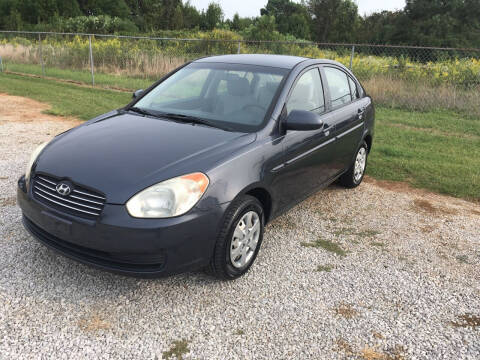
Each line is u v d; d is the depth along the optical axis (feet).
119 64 50.90
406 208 15.48
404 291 10.18
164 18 178.70
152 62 48.57
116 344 7.95
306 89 12.75
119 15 176.14
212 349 7.97
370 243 12.57
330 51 49.93
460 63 39.81
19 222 12.44
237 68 12.99
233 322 8.74
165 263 8.52
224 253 9.43
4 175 16.37
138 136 10.37
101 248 8.40
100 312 8.81
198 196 8.70
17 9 147.84
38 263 10.41
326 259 11.48
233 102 11.81
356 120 15.35
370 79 38.86
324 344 8.28
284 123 11.13
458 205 16.11
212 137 10.31
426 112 34.37
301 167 12.08
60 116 28.45
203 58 14.56
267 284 10.14
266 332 8.50
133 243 8.23
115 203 8.30
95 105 31.86
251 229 10.27
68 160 9.43
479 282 10.77
